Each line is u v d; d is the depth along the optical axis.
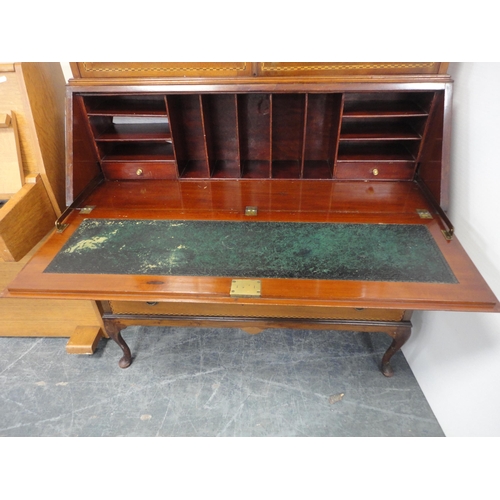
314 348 2.04
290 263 1.23
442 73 1.42
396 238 1.33
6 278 1.78
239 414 1.73
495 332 1.26
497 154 1.24
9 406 1.77
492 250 1.29
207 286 1.15
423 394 1.78
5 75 1.48
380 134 1.61
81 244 1.34
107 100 1.73
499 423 1.27
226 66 1.46
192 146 1.87
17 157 1.56
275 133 1.81
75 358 2.00
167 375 1.91
